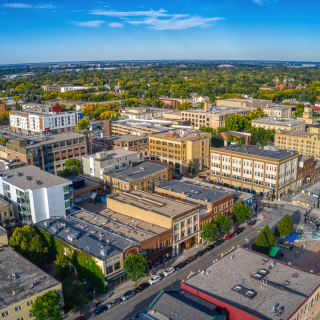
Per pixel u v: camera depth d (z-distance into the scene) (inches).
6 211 4985.2
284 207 6481.3
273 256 4478.3
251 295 3166.8
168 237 4628.4
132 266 3907.5
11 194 5260.8
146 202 5241.1
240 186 7347.4
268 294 3203.7
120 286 4065.0
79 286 3720.5
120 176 6230.3
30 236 4475.9
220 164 7608.3
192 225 4945.9
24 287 3378.4
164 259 4589.1
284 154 7071.9
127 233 4552.2
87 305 3740.2
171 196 5812.0
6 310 3088.1
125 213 5221.5
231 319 3061.0
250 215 6008.9
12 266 3754.9
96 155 6609.3
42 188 4990.2
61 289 3479.3
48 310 3139.8
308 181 7854.3
